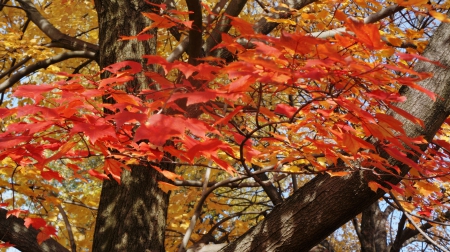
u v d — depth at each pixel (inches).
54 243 138.9
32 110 62.8
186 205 226.1
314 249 167.0
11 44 175.5
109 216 132.3
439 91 94.4
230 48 72.5
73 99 65.6
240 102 117.7
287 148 99.2
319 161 120.6
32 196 152.3
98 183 277.9
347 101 63.6
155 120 56.2
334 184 101.8
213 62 136.3
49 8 238.7
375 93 66.1
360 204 101.0
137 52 140.4
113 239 129.3
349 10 192.7
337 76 63.7
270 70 57.9
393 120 60.5
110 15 144.5
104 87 71.0
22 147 78.8
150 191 134.3
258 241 106.7
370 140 97.8
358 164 97.4
